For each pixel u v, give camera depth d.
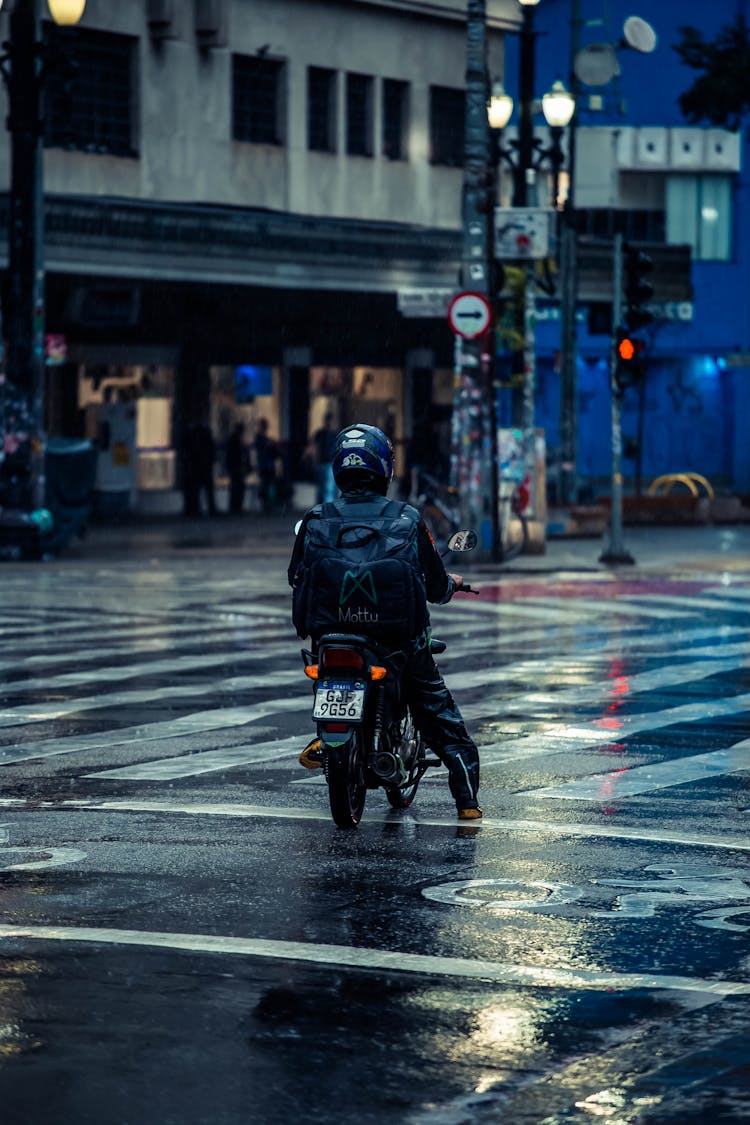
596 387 139.38
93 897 17.33
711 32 138.50
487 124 65.44
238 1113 11.55
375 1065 12.46
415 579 20.41
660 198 138.25
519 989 14.30
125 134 88.25
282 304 94.38
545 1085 12.09
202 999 13.98
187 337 94.62
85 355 90.62
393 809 21.98
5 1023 13.38
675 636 41.47
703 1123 11.39
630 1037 13.09
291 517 93.56
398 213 102.06
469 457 64.25
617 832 20.48
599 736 27.53
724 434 143.50
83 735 27.59
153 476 95.19
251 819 21.20
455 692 32.41
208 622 43.84
